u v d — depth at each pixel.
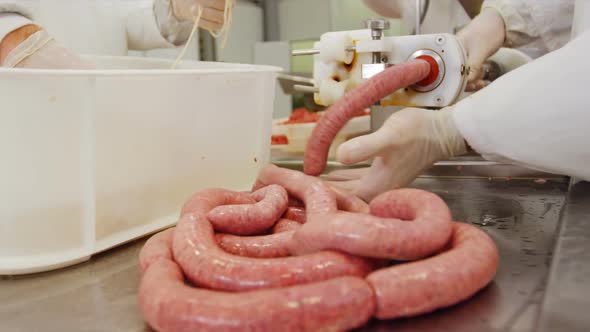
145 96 0.95
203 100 1.09
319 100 1.28
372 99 0.97
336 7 2.85
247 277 0.64
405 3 2.08
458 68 1.09
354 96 0.96
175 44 1.94
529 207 1.12
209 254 0.68
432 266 0.61
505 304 0.64
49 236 0.84
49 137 0.80
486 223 1.02
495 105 0.99
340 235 0.65
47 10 1.63
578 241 0.79
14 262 0.82
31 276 0.84
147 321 0.63
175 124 1.03
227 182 1.21
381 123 1.50
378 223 0.65
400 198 0.79
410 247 0.65
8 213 0.80
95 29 1.80
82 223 0.88
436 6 1.99
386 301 0.59
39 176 0.80
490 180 1.42
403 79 1.00
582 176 0.98
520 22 1.61
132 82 0.92
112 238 0.94
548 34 1.62
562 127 0.92
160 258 0.73
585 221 0.89
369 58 1.16
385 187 1.08
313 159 1.00
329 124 0.97
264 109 1.27
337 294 0.56
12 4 1.04
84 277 0.83
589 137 0.90
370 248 0.64
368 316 0.58
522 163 1.02
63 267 0.87
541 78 0.93
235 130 1.20
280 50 2.99
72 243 0.87
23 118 0.77
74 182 0.85
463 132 1.07
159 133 1.00
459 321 0.60
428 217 0.70
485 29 1.60
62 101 0.81
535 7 1.58
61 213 0.85
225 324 0.54
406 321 0.61
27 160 0.79
